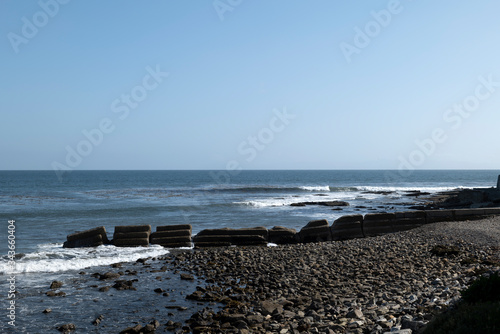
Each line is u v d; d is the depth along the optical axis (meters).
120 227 21.64
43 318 10.55
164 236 21.72
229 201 51.81
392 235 21.45
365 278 13.08
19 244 22.23
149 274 15.41
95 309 11.23
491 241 17.62
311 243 21.39
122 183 106.62
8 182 106.94
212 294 12.37
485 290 8.12
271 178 152.75
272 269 15.02
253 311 10.43
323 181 128.12
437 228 21.55
